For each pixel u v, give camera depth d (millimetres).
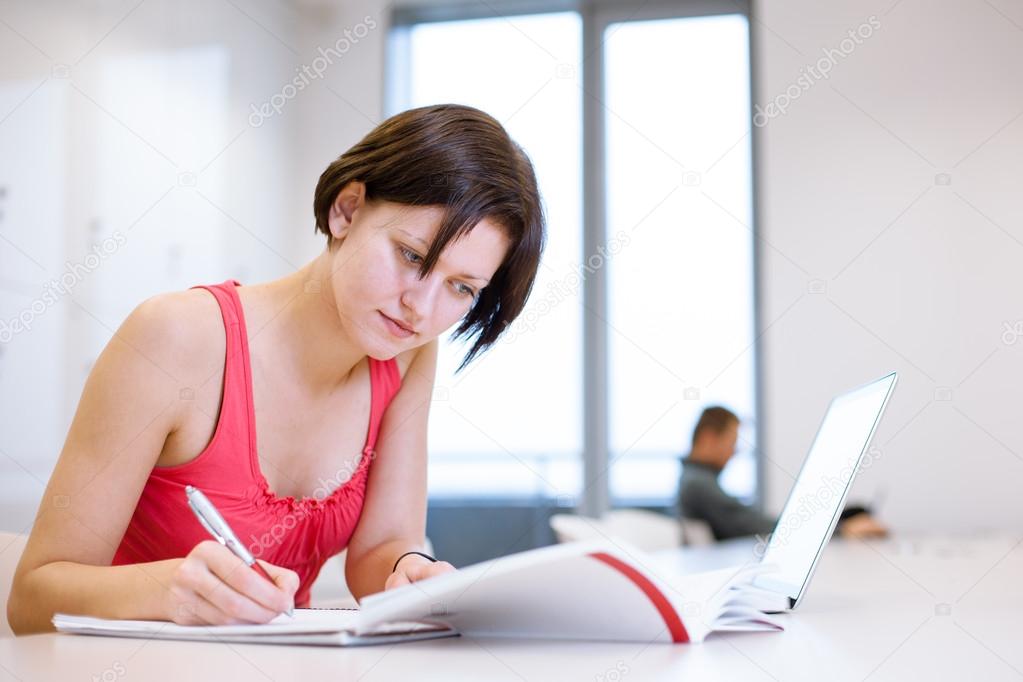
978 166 3883
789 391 3902
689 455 3311
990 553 1916
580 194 4121
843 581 1200
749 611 702
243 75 3660
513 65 4207
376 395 1104
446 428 4113
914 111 3924
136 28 3102
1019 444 3762
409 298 879
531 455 4070
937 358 3836
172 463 968
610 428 4031
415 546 1131
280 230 3898
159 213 3176
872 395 837
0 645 623
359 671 535
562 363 4070
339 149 4008
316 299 1001
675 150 4094
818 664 565
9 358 2521
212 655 586
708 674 532
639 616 641
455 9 4223
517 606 641
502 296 979
